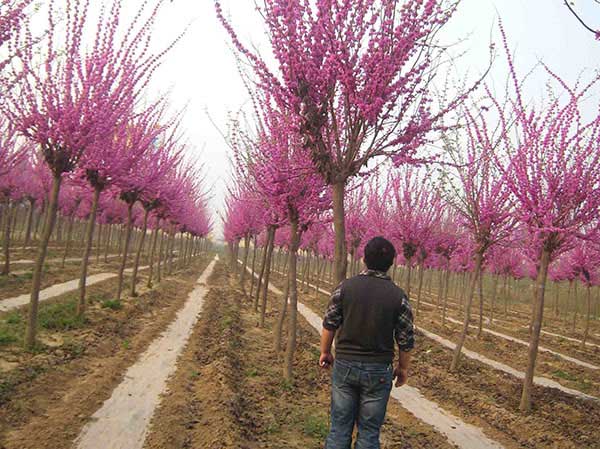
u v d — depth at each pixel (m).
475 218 11.20
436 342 14.94
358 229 19.94
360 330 4.07
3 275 17.05
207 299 20.09
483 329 19.52
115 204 27.91
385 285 4.17
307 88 5.27
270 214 12.74
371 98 5.08
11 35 7.29
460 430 7.74
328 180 5.69
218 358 9.66
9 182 17.25
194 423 6.41
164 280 25.89
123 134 11.95
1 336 9.16
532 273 26.55
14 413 6.11
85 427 6.07
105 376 8.15
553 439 7.38
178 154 15.56
